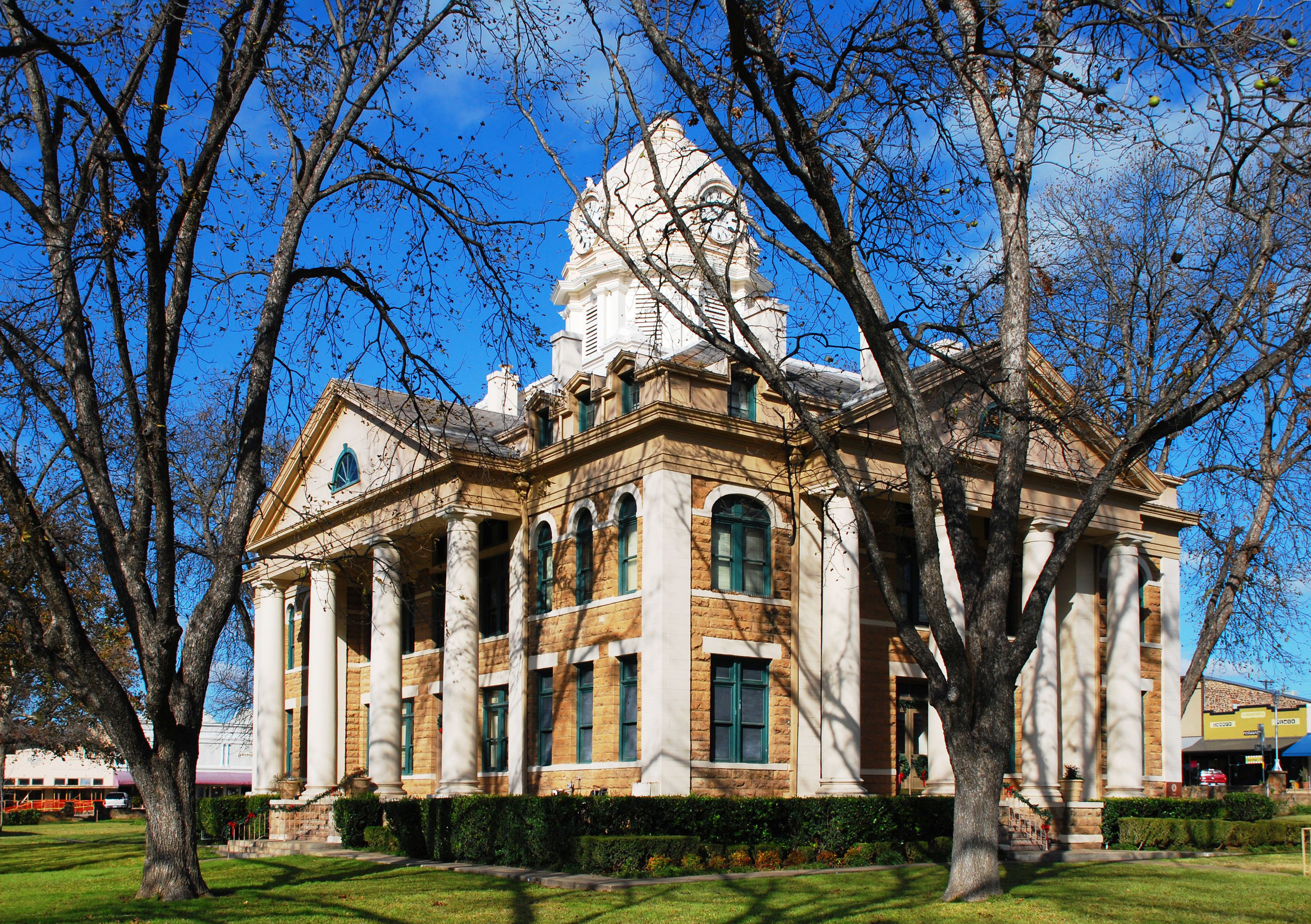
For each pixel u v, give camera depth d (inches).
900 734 1130.0
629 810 864.9
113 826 2016.5
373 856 1027.9
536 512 1179.3
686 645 1000.2
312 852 1098.1
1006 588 649.6
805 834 920.3
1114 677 1212.5
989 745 637.9
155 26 667.4
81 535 1059.3
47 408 675.4
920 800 975.6
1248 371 611.2
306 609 1427.2
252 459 708.0
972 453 1063.6
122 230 648.4
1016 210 664.4
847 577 1034.1
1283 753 2108.8
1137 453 645.9
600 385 1135.6
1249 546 1309.1
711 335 671.1
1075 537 644.1
